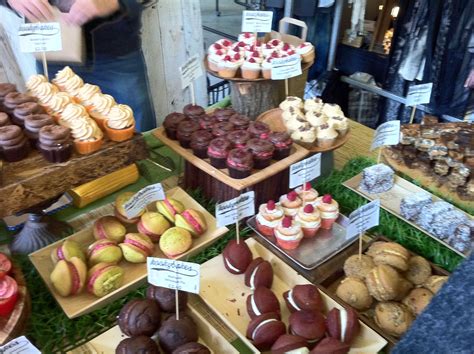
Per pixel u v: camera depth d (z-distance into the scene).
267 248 1.27
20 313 0.94
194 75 1.56
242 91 1.69
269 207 1.28
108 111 1.29
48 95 1.31
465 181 1.44
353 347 1.00
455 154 1.47
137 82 2.02
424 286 1.12
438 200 1.41
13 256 1.26
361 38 2.63
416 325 0.62
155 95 2.65
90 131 1.18
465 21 2.04
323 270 1.19
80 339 1.05
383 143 1.42
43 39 1.36
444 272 1.15
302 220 1.26
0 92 1.29
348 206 1.47
